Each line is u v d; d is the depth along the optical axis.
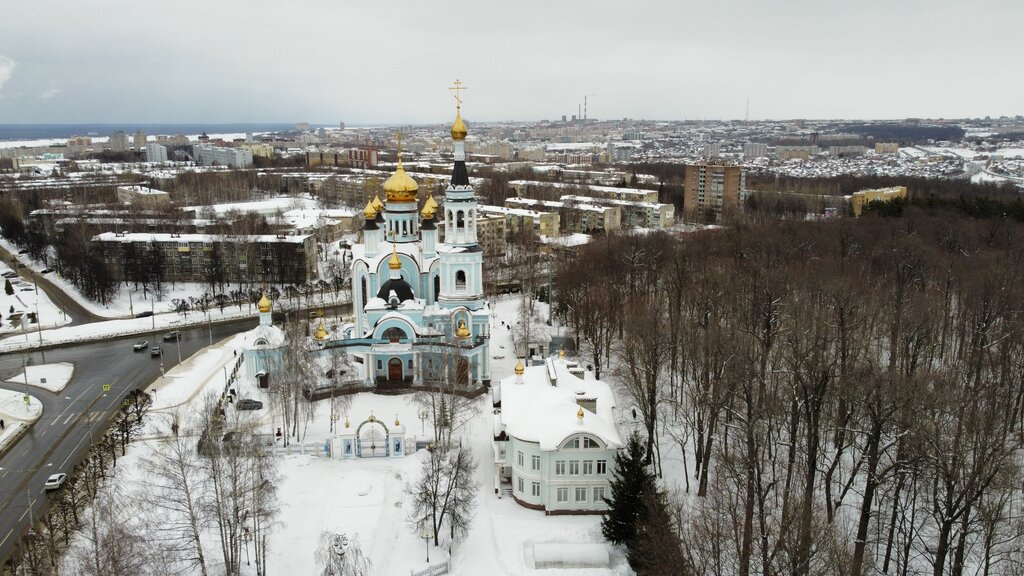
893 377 82.62
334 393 124.44
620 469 83.31
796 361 84.94
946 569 74.44
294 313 182.00
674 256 156.62
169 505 85.75
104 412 126.56
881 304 122.19
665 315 137.75
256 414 118.62
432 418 114.81
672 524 76.38
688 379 119.94
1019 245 165.50
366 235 137.12
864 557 74.50
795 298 127.19
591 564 79.75
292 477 98.44
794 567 61.69
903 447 74.81
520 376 105.19
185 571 75.88
